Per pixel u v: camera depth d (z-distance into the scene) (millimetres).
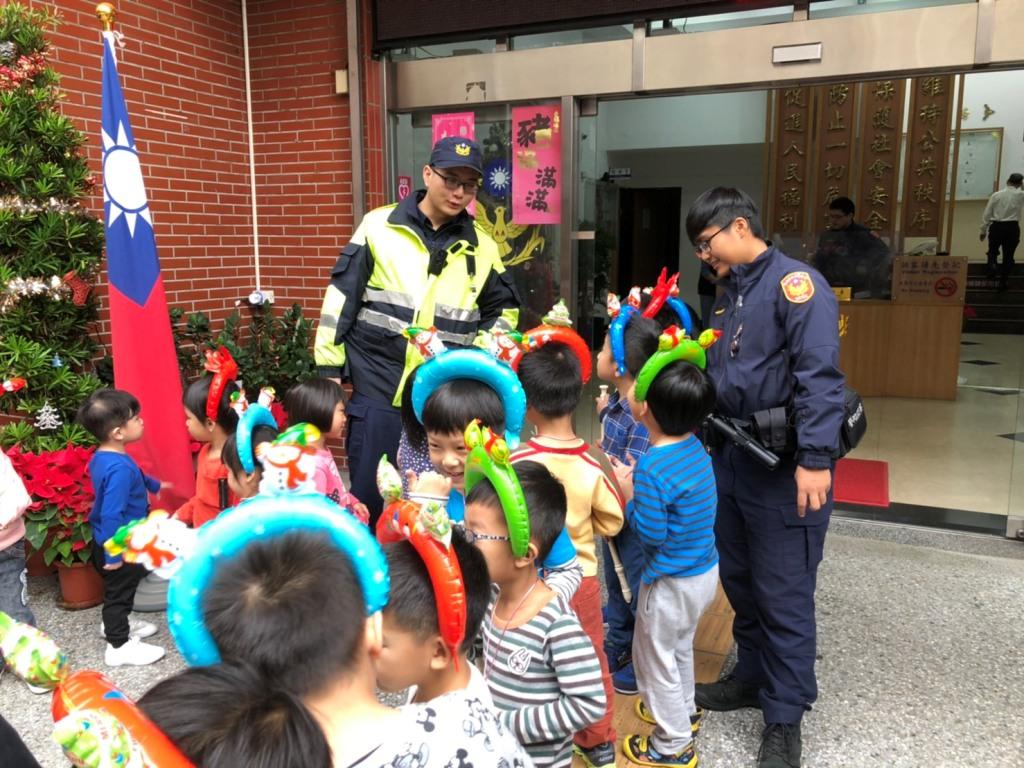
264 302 4953
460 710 1075
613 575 2580
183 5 4363
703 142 8180
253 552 877
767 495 2176
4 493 2598
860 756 2234
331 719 902
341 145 4645
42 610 3230
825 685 2582
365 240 2840
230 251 4820
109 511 2727
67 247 3332
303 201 4816
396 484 1247
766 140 6582
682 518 1948
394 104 4555
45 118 3260
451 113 4492
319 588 859
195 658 870
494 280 3002
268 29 4715
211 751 691
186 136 4453
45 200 3275
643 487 1948
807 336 2020
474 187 2740
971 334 7270
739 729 2389
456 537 1259
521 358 2047
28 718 2488
